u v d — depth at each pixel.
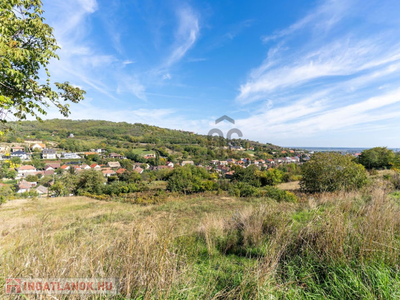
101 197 20.70
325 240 2.20
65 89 3.81
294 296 1.58
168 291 1.46
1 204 17.27
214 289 1.79
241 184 18.28
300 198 9.07
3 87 2.97
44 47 3.37
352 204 3.76
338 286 1.62
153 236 1.87
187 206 10.89
